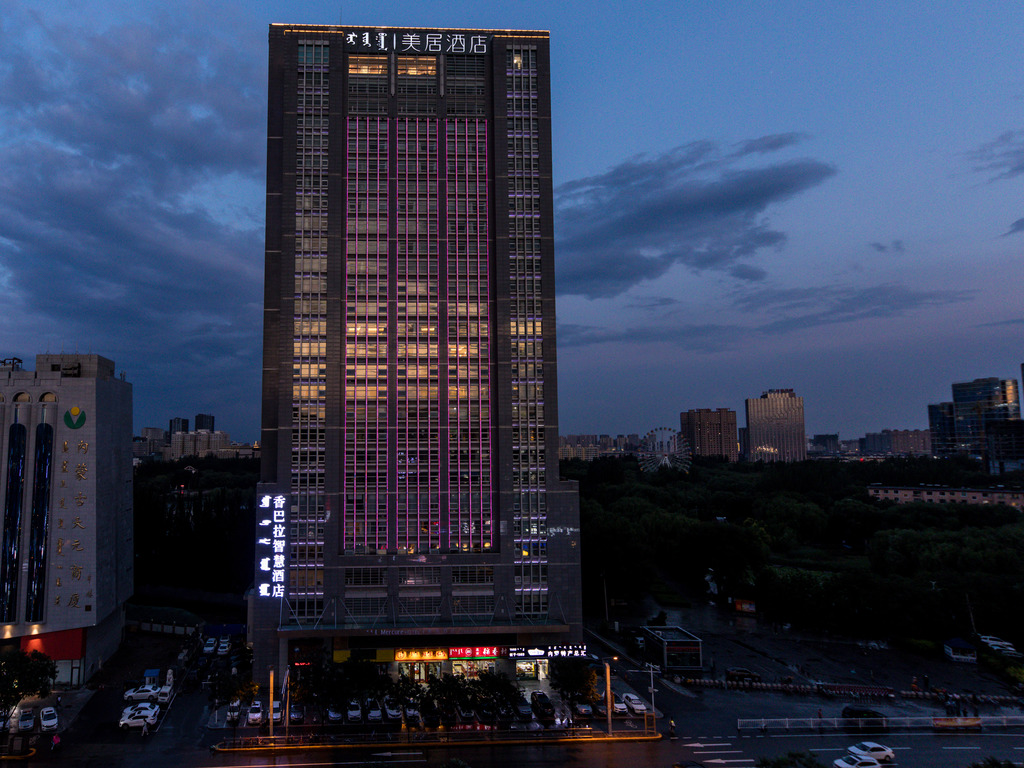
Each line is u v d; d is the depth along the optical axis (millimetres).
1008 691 98312
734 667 108438
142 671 105312
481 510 111562
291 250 113312
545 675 105250
